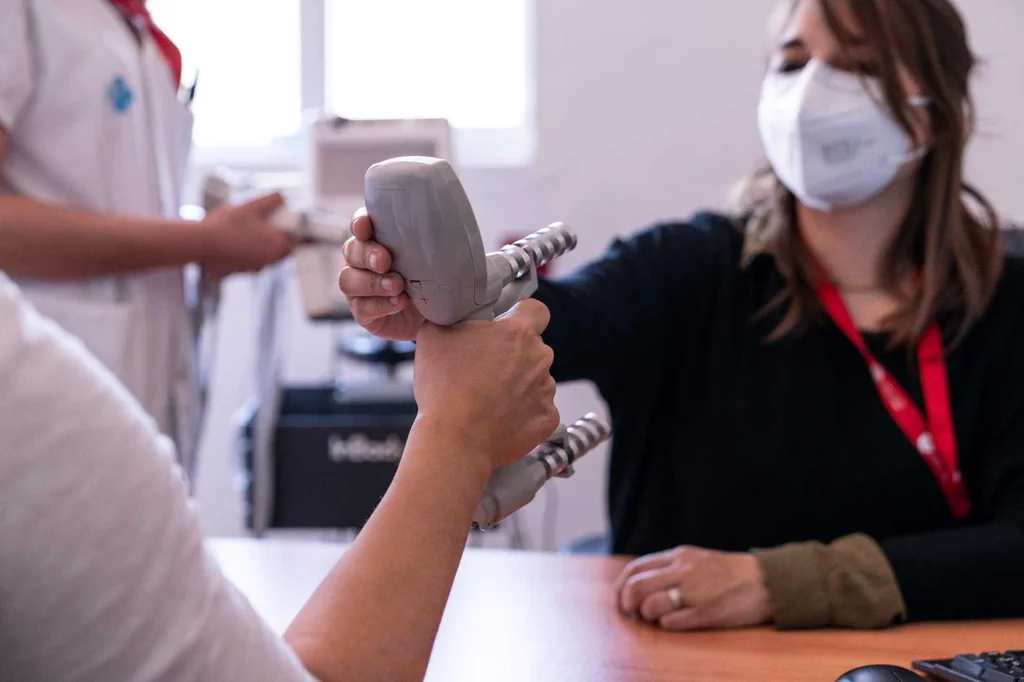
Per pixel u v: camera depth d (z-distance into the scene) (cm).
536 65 258
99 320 136
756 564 92
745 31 251
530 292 65
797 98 118
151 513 42
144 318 144
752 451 118
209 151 273
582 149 258
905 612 92
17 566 39
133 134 141
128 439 43
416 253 56
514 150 273
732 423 120
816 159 118
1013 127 243
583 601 95
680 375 126
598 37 256
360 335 244
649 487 127
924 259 122
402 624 52
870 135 117
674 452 125
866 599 89
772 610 88
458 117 275
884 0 117
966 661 70
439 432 56
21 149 132
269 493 190
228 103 277
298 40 274
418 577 53
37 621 40
